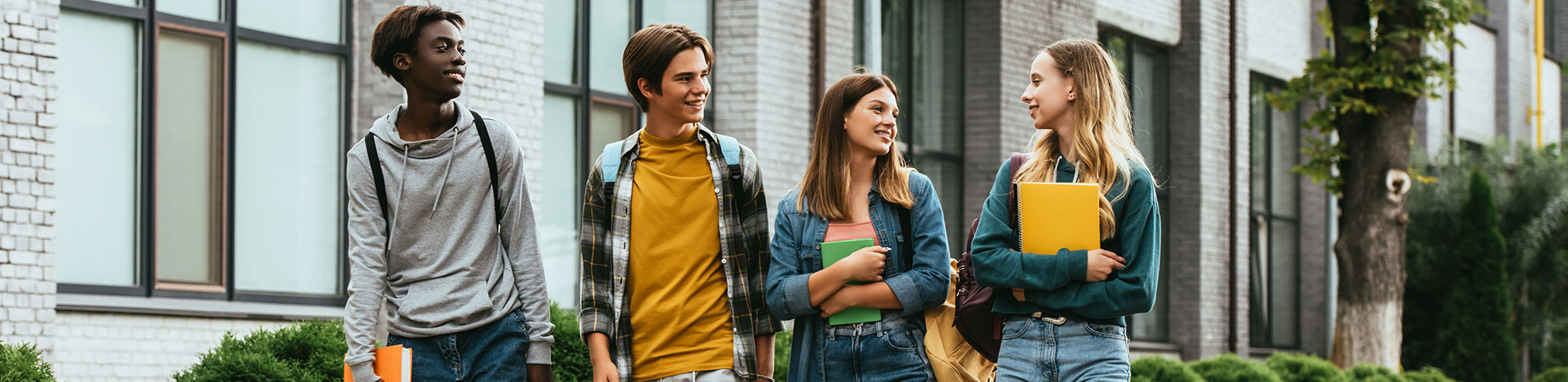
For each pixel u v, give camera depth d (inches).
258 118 350.3
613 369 173.8
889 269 182.7
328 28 365.1
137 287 325.1
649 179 176.9
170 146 332.8
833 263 179.3
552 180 420.5
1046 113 175.2
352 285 160.7
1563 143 965.8
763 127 455.2
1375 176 645.3
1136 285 163.8
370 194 162.6
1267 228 797.2
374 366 158.2
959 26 575.2
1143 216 167.5
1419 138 946.1
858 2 526.6
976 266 169.0
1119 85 175.5
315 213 362.9
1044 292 166.9
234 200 343.9
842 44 494.0
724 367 174.6
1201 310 693.3
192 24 336.2
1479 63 1035.3
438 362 162.1
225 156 342.0
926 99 569.3
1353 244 649.0
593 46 435.2
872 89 183.9
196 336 328.2
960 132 571.5
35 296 292.7
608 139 440.8
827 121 185.6
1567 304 897.5
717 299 176.1
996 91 565.0
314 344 276.8
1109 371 165.6
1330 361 661.3
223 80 342.6
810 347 185.2
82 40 317.7
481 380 161.6
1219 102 712.4
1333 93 640.4
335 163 366.9
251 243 348.2
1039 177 175.3
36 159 293.0
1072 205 165.0
